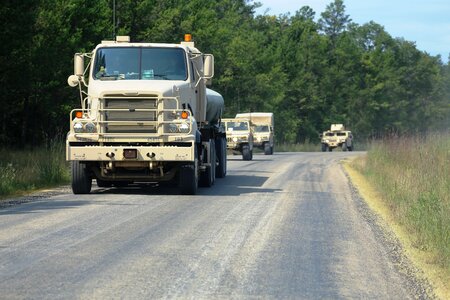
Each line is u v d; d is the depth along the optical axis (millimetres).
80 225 32688
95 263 24031
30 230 31016
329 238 30516
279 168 82188
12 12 81000
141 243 28078
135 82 47156
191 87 49719
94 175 49500
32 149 95062
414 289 21578
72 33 103125
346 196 49531
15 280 21359
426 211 34000
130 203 42219
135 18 140375
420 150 69625
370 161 81750
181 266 23812
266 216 37062
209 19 176250
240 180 62438
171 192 49844
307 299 19766
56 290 20172
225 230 31875
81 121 46188
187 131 46094
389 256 26906
